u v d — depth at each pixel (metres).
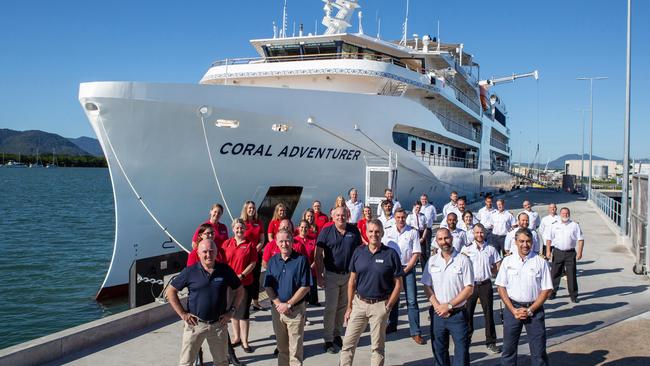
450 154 26.27
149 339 6.38
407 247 6.67
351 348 5.22
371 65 16.47
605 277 10.40
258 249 7.71
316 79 16.95
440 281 4.99
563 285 9.80
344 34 17.03
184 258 9.00
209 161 12.40
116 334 6.40
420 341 6.50
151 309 6.93
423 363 5.83
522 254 5.02
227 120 12.30
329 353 6.15
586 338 6.42
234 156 12.73
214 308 4.67
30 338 10.07
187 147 11.99
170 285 4.72
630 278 10.29
